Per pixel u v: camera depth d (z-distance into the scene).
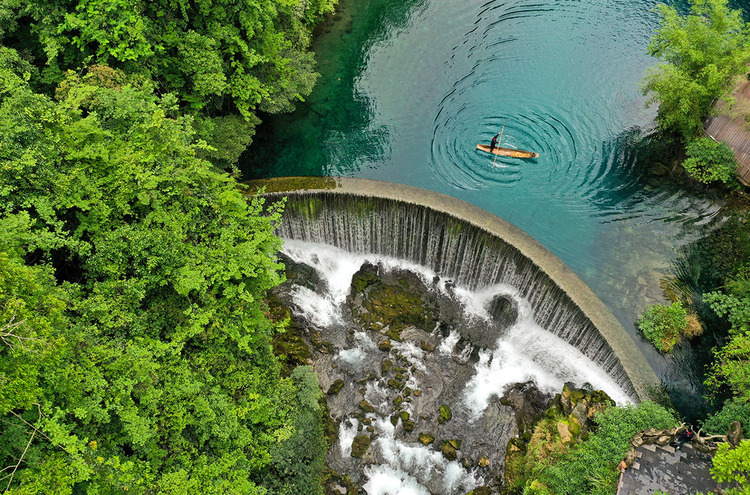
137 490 18.14
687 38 33.00
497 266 32.62
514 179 36.59
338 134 39.25
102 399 18.52
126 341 20.72
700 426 24.88
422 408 30.00
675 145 37.25
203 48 28.78
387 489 27.38
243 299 23.58
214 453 22.16
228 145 32.84
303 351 31.72
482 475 27.61
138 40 26.17
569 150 38.06
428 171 37.09
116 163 22.00
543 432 27.23
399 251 35.69
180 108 31.47
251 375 24.12
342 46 45.53
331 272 35.53
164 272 22.03
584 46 44.81
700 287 30.59
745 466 15.42
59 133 21.31
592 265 31.67
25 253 18.47
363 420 29.56
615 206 34.75
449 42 45.88
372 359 31.83
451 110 40.88
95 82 24.69
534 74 42.88
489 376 30.95
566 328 30.80
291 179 35.25
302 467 25.47
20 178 19.61
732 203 33.66
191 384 21.20
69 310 20.28
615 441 22.70
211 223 24.25
